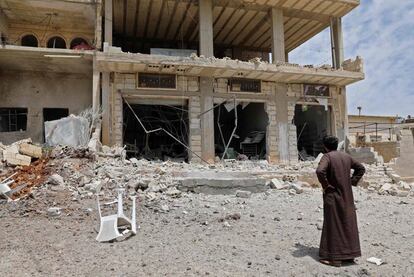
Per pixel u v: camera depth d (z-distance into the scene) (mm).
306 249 5777
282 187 12031
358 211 9281
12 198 8719
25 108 19469
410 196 12836
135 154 23844
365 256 5484
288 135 21062
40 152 11984
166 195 9695
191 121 19328
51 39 20203
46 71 19781
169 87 19109
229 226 7117
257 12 21922
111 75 18406
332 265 5012
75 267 4832
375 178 15781
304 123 26094
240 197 10414
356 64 21266
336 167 5188
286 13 22438
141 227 6914
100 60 16750
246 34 25266
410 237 6680
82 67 19078
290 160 20875
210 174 12266
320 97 21984
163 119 25281
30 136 19047
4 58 17578
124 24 23359
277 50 21281
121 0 20109
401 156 19000
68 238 6156
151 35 25297
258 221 7652
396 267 5027
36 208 7984
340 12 22719
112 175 10758
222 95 20000
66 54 17203
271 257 5340
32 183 9703
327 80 21281
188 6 20938
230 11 21703
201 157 19203
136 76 18578
